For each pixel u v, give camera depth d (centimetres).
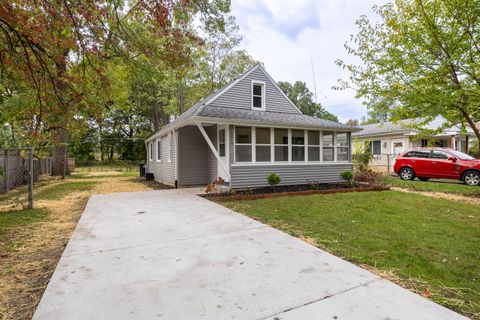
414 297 239
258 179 976
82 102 647
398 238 412
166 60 602
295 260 319
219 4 567
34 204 747
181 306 221
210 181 1130
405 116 907
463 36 762
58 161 1805
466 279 281
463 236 423
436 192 927
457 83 795
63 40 503
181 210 606
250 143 971
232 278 272
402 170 1291
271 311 214
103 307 220
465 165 1097
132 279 270
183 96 2434
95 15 503
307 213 580
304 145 1079
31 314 221
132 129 3762
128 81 1041
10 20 434
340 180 1152
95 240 396
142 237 409
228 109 1055
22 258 347
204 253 342
